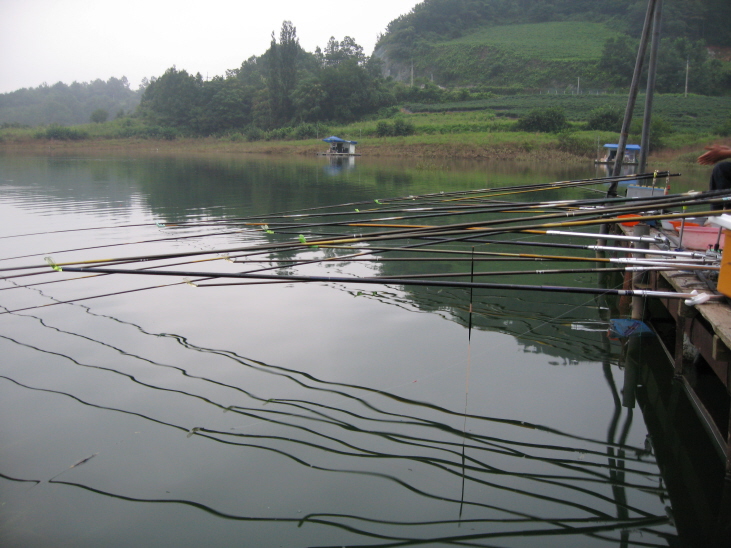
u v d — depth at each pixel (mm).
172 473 3955
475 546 3314
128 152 59750
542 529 3465
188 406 4801
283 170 32656
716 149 6199
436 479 3908
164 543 3338
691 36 94125
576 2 132375
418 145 52594
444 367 5531
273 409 4754
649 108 8664
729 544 3344
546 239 11289
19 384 5172
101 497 3729
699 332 5047
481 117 66125
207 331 6410
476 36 128875
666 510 3635
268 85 81062
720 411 4746
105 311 7086
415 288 8133
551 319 6969
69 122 151750
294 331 6406
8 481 3869
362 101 80750
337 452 4188
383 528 3459
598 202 6809
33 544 3348
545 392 5094
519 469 4023
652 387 5230
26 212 14984
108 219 13953
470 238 6066
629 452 4227
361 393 5012
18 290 7918
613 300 7676
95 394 5004
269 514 3570
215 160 44812
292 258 10023
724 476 3986
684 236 6344
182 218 14164
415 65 120062
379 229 12344
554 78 94750
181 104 83125
